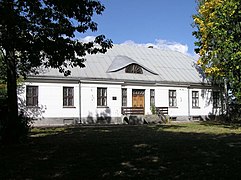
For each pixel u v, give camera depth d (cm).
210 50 2933
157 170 953
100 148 1409
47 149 1384
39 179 861
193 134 2162
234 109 4144
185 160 1108
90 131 2416
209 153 1255
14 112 1552
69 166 1021
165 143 1584
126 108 3816
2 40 1232
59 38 1329
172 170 948
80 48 1438
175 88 4247
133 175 891
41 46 1292
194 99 4438
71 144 1557
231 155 1205
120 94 3816
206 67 3334
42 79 3403
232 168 969
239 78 2644
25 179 862
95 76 3681
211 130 2533
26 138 1639
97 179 857
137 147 1437
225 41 2530
